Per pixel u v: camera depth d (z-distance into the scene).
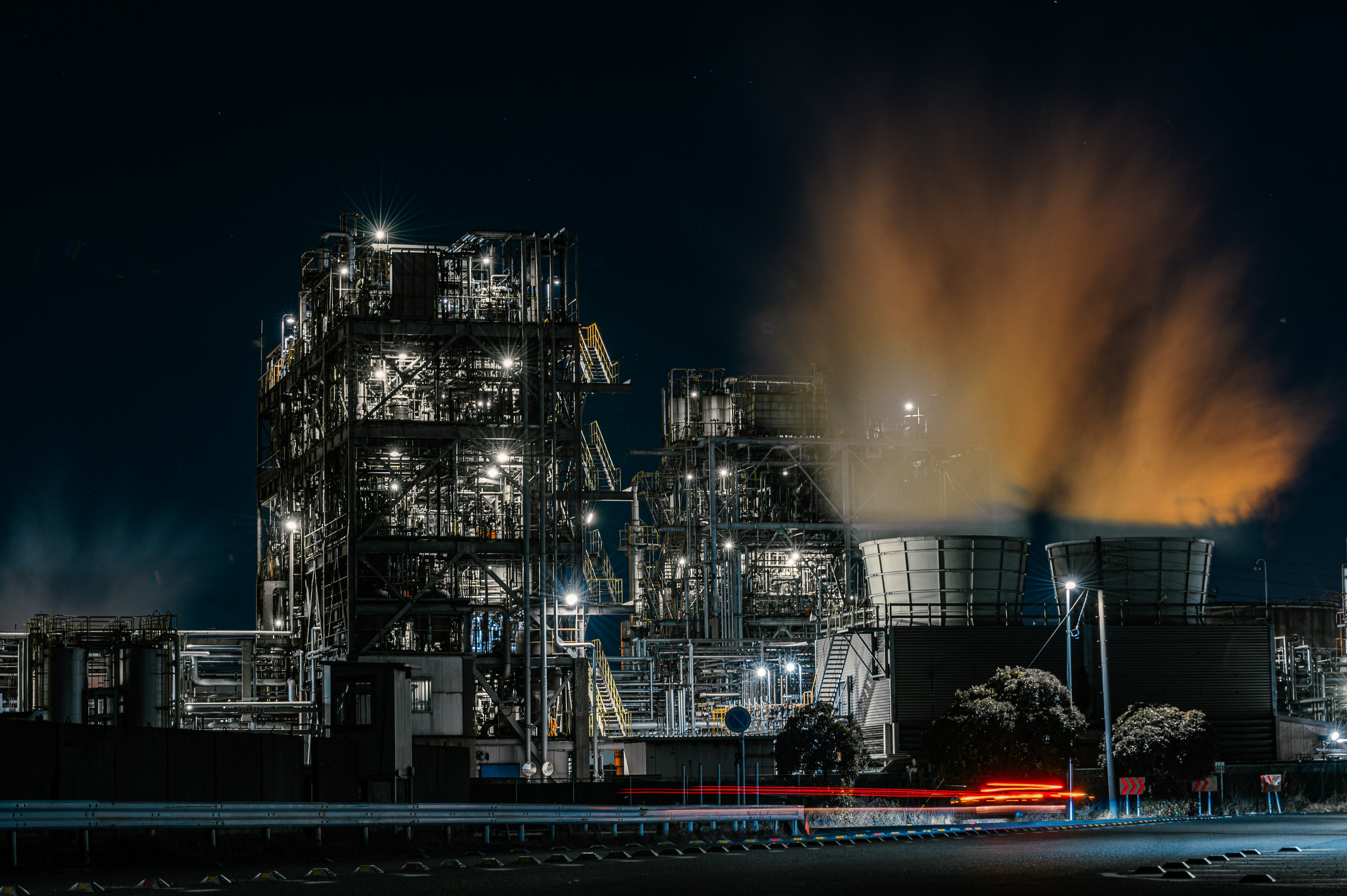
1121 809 55.84
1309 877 21.03
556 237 73.50
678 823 41.91
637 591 97.81
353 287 73.50
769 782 62.28
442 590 71.62
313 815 29.56
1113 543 78.62
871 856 28.05
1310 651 87.38
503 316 72.81
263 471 84.38
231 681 70.56
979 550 76.81
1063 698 62.03
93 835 25.75
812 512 97.38
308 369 76.00
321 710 66.06
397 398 72.94
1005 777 59.19
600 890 20.12
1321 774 62.78
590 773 69.25
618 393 73.75
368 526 69.06
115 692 54.28
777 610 97.31
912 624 76.31
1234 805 58.25
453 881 22.20
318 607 73.31
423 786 39.06
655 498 100.00
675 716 86.19
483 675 69.94
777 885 20.62
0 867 23.39
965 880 21.34
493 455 71.62
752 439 94.94
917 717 71.94
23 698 56.50
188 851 26.58
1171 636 75.00
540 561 69.88
